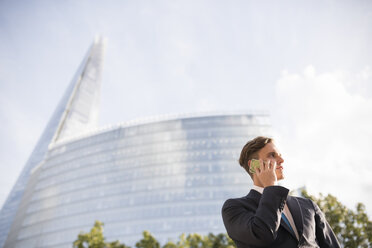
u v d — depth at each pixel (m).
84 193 66.56
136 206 58.94
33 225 68.00
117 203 61.00
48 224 65.31
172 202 57.50
